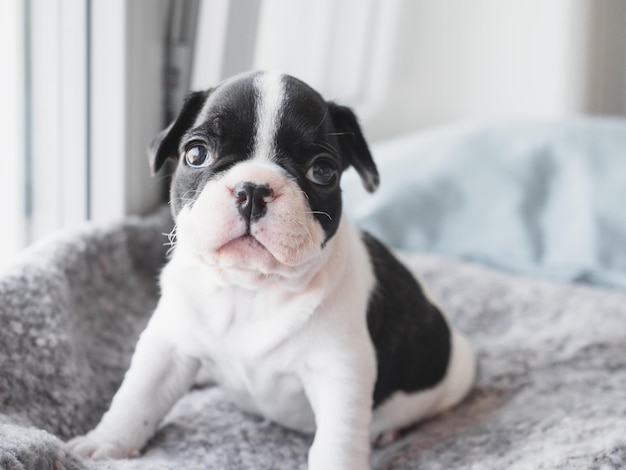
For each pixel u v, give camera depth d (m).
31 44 0.67
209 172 0.46
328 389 0.49
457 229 0.87
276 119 0.46
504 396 0.61
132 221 0.69
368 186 0.53
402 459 0.53
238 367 0.51
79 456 0.45
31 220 0.71
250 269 0.46
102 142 0.71
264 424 0.55
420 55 1.21
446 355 0.59
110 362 0.60
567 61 1.17
